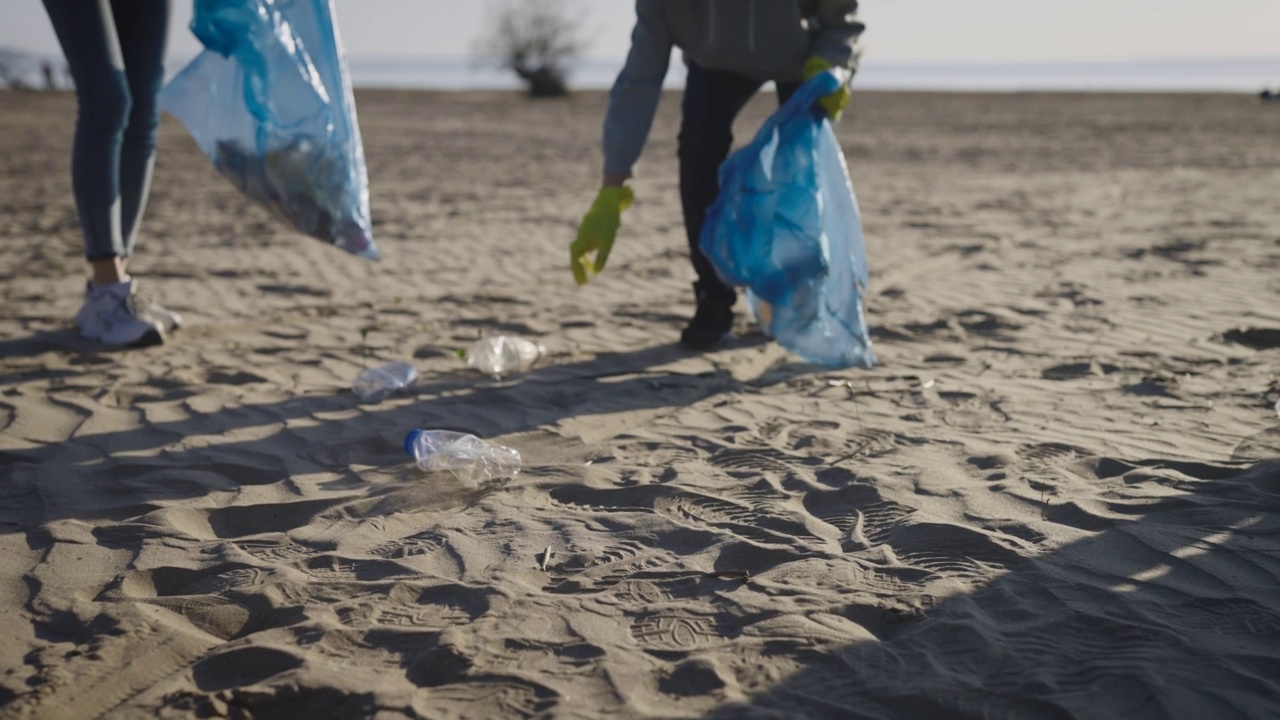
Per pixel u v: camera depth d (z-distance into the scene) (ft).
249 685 5.93
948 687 5.71
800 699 5.66
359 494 8.88
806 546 7.63
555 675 5.96
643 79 12.57
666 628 6.49
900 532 7.77
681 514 8.34
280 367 12.97
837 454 9.59
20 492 8.91
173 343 14.17
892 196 32.14
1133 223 25.64
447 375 12.66
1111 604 6.56
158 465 9.55
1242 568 6.98
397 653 6.28
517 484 8.99
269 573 7.35
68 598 7.04
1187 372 12.19
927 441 9.85
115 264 14.12
